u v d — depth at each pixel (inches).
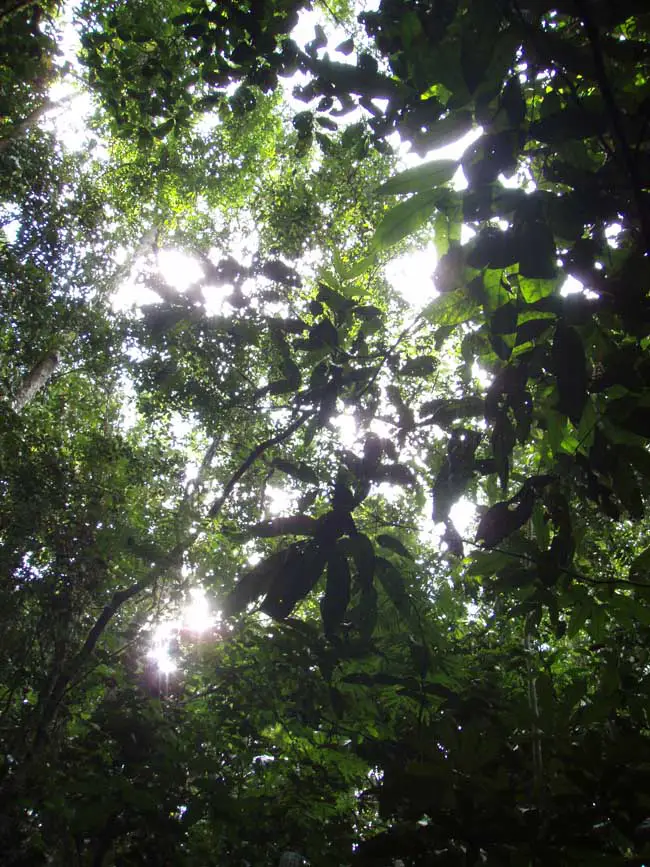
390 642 122.3
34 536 172.1
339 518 55.4
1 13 214.5
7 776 118.5
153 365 148.9
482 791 56.2
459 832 56.3
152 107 218.1
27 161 334.3
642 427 66.9
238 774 154.6
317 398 86.4
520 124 56.1
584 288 64.9
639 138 55.2
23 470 185.9
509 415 81.6
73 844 104.2
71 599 161.6
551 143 58.3
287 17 129.8
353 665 120.0
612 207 60.2
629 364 67.6
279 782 156.3
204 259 83.2
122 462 222.5
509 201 58.7
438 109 67.2
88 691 155.2
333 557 54.2
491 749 58.6
